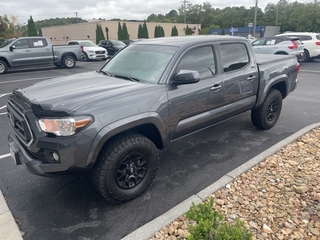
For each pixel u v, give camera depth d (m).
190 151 4.16
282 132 4.88
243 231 1.96
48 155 2.46
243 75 4.03
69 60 15.40
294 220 2.51
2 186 3.28
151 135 3.16
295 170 3.39
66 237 2.46
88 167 2.54
